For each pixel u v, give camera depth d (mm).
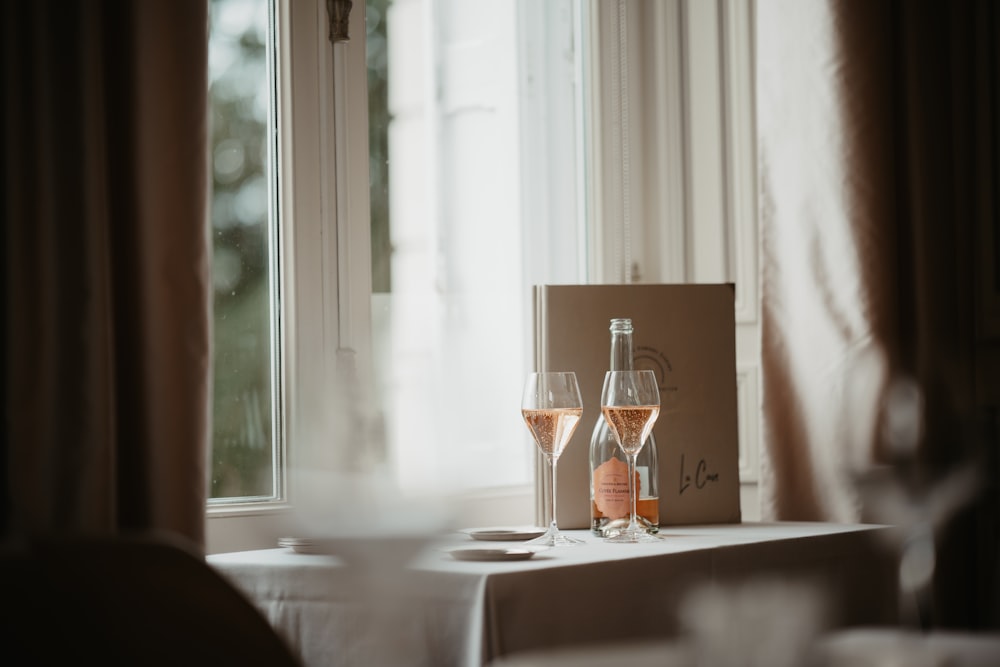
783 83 2572
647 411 1582
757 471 2744
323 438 1062
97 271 1493
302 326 2031
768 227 2576
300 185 2045
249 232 1993
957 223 2768
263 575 1348
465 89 2412
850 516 2373
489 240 2441
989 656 699
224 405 1946
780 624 518
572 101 2641
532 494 2459
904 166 2635
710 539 1598
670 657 629
